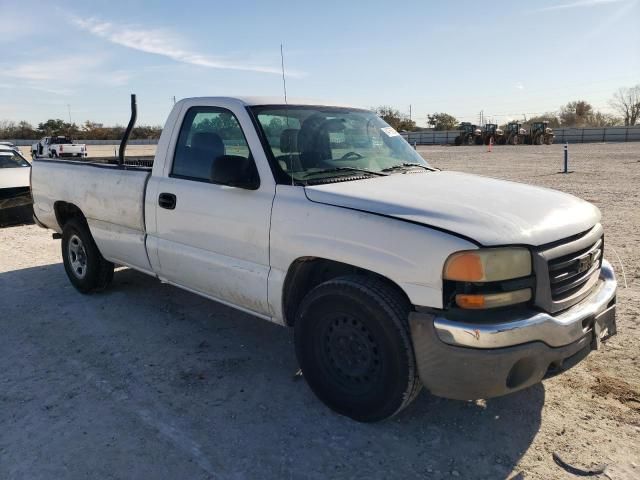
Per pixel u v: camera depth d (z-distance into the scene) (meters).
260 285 3.62
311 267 3.53
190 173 4.18
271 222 3.49
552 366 2.91
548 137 54.53
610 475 2.75
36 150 38.28
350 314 3.10
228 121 3.90
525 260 2.78
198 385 3.76
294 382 3.79
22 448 3.05
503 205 3.13
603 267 3.54
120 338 4.60
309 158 3.75
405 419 3.28
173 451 3.01
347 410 3.25
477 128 58.66
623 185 14.52
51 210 5.92
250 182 3.62
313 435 3.14
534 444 3.02
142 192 4.53
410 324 2.85
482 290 2.72
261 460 2.92
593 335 3.06
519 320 2.72
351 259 3.07
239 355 4.24
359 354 3.14
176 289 5.90
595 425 3.19
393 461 2.89
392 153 4.30
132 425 3.27
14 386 3.78
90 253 5.50
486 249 2.70
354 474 2.80
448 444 3.04
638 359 3.98
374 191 3.31
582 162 24.28
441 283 2.74
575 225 3.08
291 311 3.63
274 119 3.85
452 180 3.76
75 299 5.63
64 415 3.39
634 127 58.59
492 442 3.05
